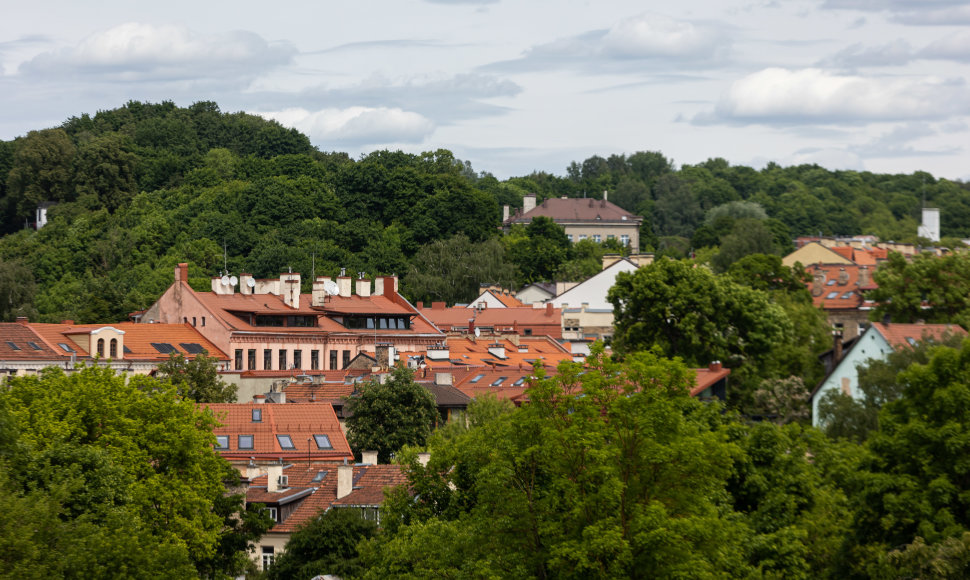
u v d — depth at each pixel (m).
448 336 194.38
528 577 65.06
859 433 118.25
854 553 75.12
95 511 77.75
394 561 74.38
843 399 122.56
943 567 65.69
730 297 156.25
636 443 67.88
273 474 105.25
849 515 81.75
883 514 74.88
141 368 153.75
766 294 171.00
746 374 151.38
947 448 74.00
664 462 67.12
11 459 75.88
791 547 76.38
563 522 66.88
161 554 76.06
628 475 67.62
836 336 148.38
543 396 70.12
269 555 100.94
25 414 87.44
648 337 159.12
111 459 81.75
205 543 88.69
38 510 66.38
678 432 68.50
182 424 92.75
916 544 67.56
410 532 75.06
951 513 72.69
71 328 155.00
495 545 68.50
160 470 92.38
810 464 89.38
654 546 63.62
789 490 84.06
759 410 145.00
